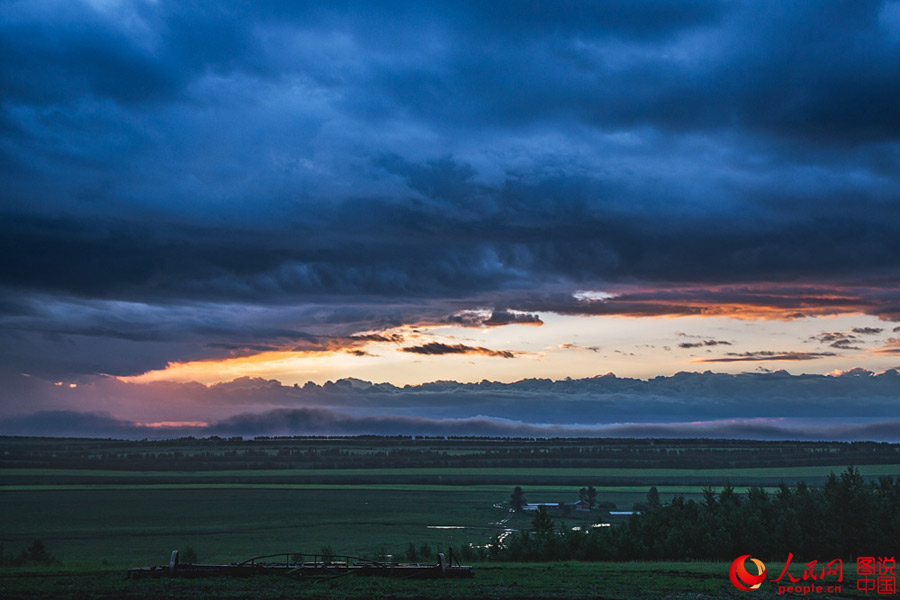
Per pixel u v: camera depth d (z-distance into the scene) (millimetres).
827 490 104125
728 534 95688
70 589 46094
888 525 97562
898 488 103938
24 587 46875
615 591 48562
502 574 56219
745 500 105875
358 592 46281
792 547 95812
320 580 50688
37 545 110812
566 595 46688
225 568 52500
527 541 99062
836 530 97188
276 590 46500
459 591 47281
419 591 47156
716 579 55719
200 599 43375
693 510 103688
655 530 98438
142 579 50656
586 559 95625
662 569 63250
